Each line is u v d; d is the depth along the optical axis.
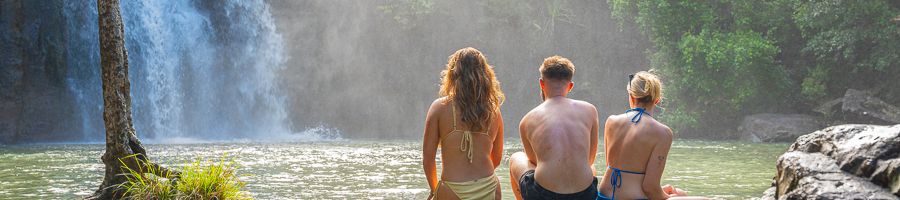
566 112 5.21
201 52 39.62
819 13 32.09
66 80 35.75
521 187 5.27
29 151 23.66
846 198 4.90
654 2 34.44
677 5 34.75
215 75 40.09
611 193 5.31
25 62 34.22
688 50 33.28
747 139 32.84
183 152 22.25
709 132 36.81
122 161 7.96
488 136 5.28
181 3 39.41
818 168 5.40
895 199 4.79
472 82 5.20
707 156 20.27
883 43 32.06
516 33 43.12
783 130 31.78
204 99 39.62
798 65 37.12
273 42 42.47
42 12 34.47
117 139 8.01
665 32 35.03
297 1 42.91
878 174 5.01
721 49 32.69
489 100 5.25
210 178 7.45
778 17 35.19
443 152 5.30
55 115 35.44
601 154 20.19
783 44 37.28
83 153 22.34
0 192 11.28
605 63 43.09
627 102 42.59
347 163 17.42
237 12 41.06
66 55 35.62
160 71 37.59
